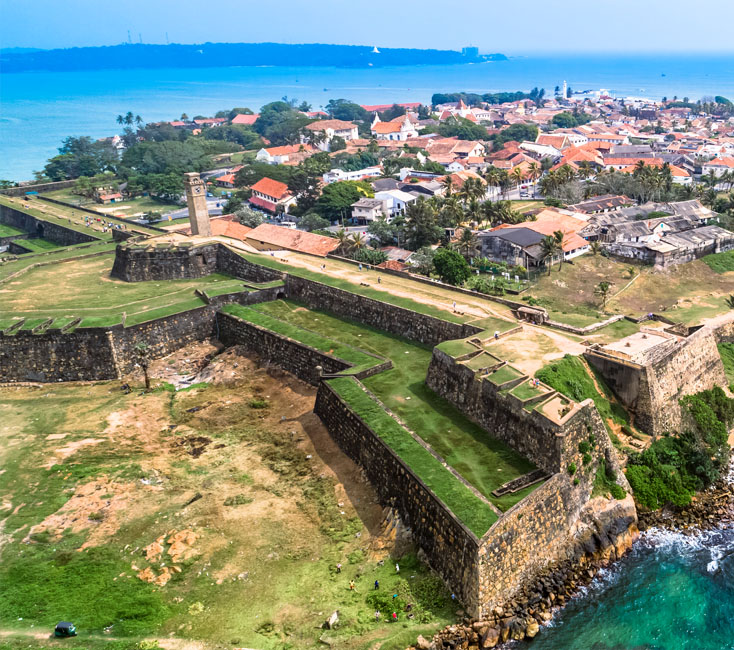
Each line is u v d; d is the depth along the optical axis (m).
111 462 66.69
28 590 49.69
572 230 138.12
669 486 61.44
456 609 48.06
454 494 51.94
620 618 49.31
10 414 77.06
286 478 64.00
